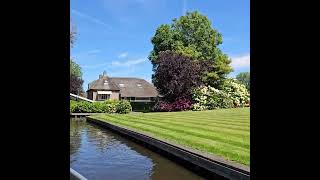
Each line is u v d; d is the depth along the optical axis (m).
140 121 23.72
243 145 11.34
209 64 43.28
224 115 27.30
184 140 13.03
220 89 43.69
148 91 64.62
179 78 38.16
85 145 16.11
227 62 45.84
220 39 54.03
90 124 28.83
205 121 21.64
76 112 40.34
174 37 54.16
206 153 9.81
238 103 40.81
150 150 13.98
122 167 11.07
